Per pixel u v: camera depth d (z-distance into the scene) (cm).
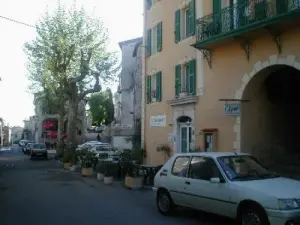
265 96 1622
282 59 1372
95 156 2542
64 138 4569
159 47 2270
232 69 1619
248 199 787
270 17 1298
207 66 1783
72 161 2808
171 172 1041
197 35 1748
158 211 1112
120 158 2298
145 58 2470
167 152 2142
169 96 2142
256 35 1466
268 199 749
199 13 1855
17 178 2177
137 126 3700
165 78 2197
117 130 4247
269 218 742
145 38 2491
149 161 2355
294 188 785
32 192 1564
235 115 1579
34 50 3606
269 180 844
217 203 867
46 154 4375
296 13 1214
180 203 996
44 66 3641
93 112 6456
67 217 1034
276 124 1642
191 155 1000
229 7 1545
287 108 1670
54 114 7312
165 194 1050
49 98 4497
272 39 1412
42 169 2897
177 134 2050
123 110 4466
